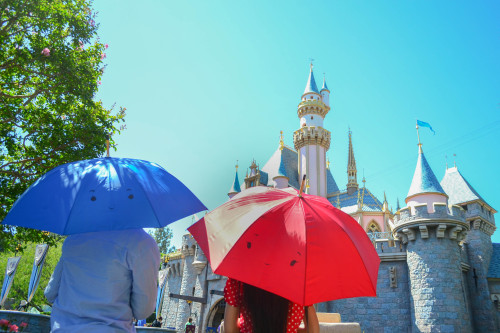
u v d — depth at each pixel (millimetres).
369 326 27734
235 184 53375
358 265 2807
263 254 2549
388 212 44156
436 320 24562
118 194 3080
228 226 2814
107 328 2812
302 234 2637
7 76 14336
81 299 2854
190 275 45781
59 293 2984
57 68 13984
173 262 52938
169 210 3229
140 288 2996
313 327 2721
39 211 3031
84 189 3068
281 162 48219
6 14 13203
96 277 2900
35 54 13383
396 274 28344
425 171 29609
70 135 14766
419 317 25344
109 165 3393
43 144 14422
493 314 28328
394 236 30031
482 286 29234
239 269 2500
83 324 2795
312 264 2592
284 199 2932
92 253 2947
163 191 3371
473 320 28859
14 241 14969
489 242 32406
